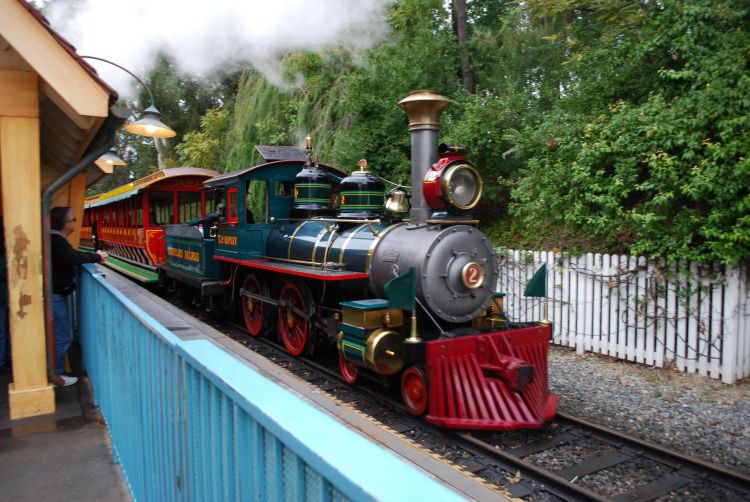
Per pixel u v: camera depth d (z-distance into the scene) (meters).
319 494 1.33
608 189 7.05
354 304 5.52
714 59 6.46
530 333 5.38
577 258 7.68
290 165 8.65
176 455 2.50
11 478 3.39
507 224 10.75
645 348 6.93
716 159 6.09
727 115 6.32
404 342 4.94
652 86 8.02
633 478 4.05
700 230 6.25
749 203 5.89
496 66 12.46
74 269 6.46
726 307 6.18
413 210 6.07
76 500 3.14
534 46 12.02
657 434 4.90
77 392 4.97
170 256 11.79
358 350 5.44
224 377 1.88
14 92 4.09
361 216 7.05
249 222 8.98
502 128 10.28
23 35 3.68
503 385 4.88
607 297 7.32
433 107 5.88
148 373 2.90
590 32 9.71
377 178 7.34
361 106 11.71
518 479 4.02
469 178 5.69
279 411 1.55
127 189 14.89
